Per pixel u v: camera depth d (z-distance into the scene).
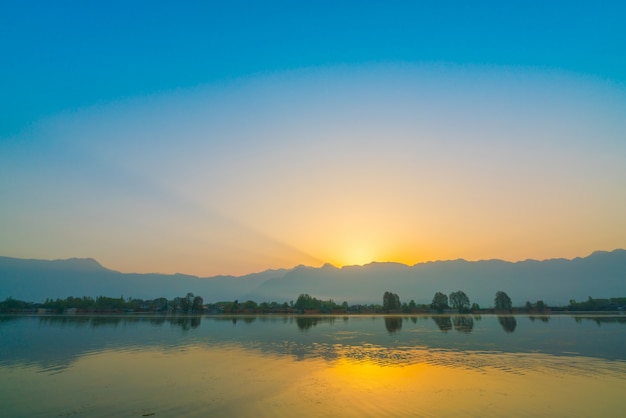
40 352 64.00
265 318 187.00
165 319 172.75
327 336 92.12
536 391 36.31
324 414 29.61
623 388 37.34
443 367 49.44
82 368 49.34
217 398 34.47
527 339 81.81
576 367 48.81
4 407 31.88
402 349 67.69
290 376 44.06
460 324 134.62
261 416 29.22
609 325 121.25
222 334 97.81
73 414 30.03
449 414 29.39
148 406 31.98
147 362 53.97
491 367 49.19
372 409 30.81
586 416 28.98
